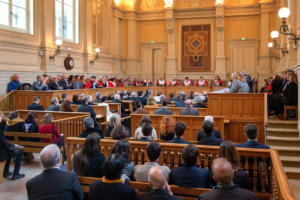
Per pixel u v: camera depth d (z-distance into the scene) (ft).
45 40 41.91
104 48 59.31
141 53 67.72
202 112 27.86
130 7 66.18
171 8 63.26
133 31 66.49
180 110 25.68
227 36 63.16
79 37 51.03
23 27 39.24
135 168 11.71
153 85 62.59
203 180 10.70
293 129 24.49
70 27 48.93
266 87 41.83
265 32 59.77
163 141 15.67
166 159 13.43
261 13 60.03
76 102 27.61
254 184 12.33
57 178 9.36
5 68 35.42
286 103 26.03
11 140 20.15
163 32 66.28
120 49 66.08
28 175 18.04
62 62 45.96
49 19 42.73
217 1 61.11
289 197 7.31
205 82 57.98
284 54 40.04
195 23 64.59
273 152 11.77
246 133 13.74
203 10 63.41
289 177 19.94
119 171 9.30
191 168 10.83
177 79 65.92
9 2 36.68
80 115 23.22
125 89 53.36
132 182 11.07
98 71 56.65
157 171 8.51
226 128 26.94
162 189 8.45
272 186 11.37
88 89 39.19
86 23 52.31
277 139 23.26
